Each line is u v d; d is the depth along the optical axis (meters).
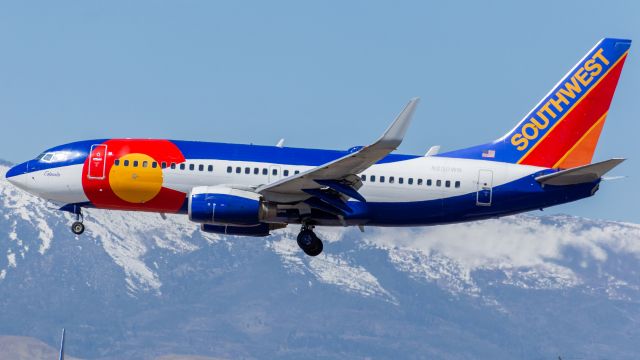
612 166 154.25
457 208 160.00
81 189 157.50
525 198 160.75
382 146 140.75
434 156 162.00
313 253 159.50
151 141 158.88
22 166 160.38
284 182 149.62
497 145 164.38
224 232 161.62
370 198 158.00
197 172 156.12
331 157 157.62
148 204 157.88
